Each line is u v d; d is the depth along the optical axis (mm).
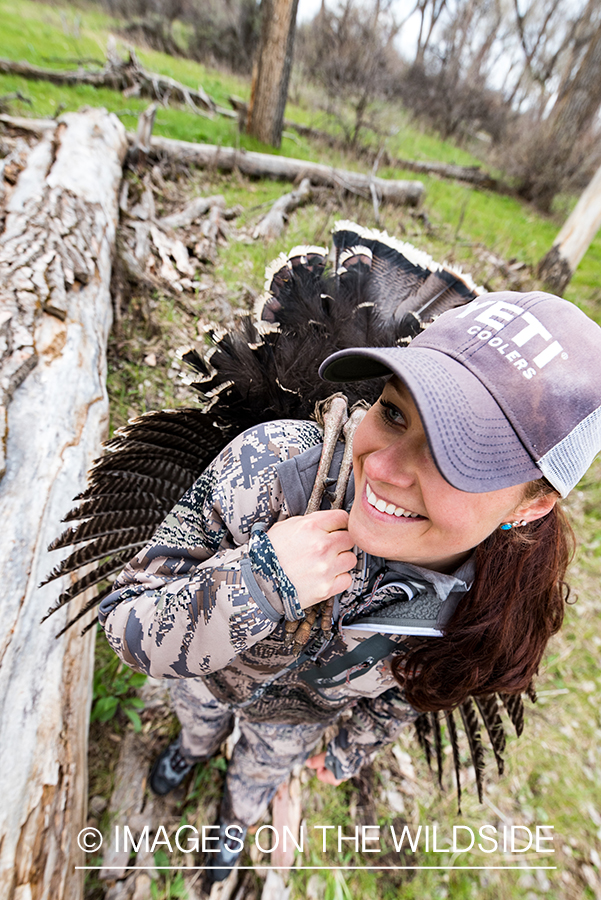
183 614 805
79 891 1438
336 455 899
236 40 9977
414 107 10898
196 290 3289
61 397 1808
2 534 1388
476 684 1002
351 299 1182
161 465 1108
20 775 1191
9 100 4820
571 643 2811
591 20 13078
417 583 882
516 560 881
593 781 2354
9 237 2271
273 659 976
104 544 1117
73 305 2164
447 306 1222
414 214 5984
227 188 4914
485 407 667
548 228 8203
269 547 780
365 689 1115
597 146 9344
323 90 7742
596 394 710
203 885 1717
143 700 1926
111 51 6230
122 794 1764
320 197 5344
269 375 1049
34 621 1359
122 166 4012
